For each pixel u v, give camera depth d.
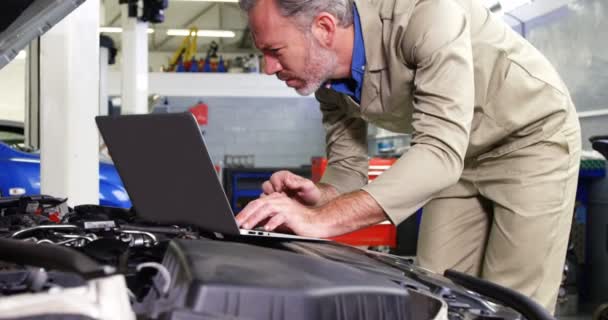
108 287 0.52
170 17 11.19
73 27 2.46
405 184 1.19
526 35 4.88
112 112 6.38
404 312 0.68
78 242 0.96
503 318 0.79
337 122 1.75
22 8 1.12
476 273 1.69
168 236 1.05
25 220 1.14
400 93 1.40
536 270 1.47
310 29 1.32
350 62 1.41
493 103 1.45
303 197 1.43
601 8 3.96
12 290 0.69
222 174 6.01
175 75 8.04
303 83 1.40
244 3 1.33
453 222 1.67
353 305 0.64
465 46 1.25
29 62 3.26
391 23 1.33
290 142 10.20
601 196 3.75
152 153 1.06
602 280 3.73
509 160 1.51
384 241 4.05
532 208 1.46
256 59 8.77
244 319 0.56
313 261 0.72
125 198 3.23
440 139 1.19
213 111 10.00
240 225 1.14
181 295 0.60
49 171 2.49
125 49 4.66
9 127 4.13
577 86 4.24
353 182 1.71
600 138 2.35
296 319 0.60
